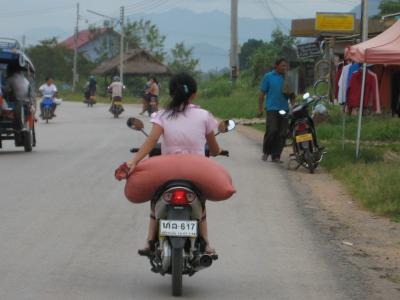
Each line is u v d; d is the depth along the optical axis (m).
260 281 12.36
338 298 11.47
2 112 30.95
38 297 11.27
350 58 27.11
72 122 54.16
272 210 18.42
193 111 11.74
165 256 10.92
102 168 25.70
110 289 11.78
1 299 11.13
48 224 16.47
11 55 31.50
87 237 15.27
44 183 22.22
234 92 82.62
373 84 27.52
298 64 75.94
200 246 11.55
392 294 11.71
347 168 24.19
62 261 13.40
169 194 10.84
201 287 11.99
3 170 25.34
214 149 12.13
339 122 41.06
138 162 11.48
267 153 27.89
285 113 26.48
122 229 16.02
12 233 15.55
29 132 31.97
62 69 148.62
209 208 18.58
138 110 75.50
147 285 12.03
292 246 14.79
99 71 132.38
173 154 11.50
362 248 14.75
